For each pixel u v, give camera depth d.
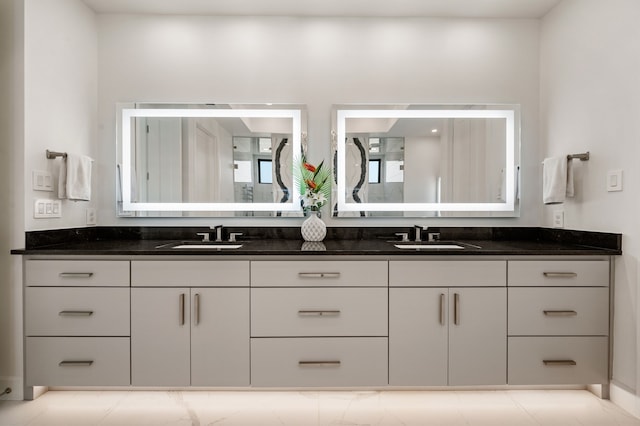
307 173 2.41
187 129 2.44
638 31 1.71
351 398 1.96
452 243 2.31
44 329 1.87
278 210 2.46
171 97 2.45
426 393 2.02
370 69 2.45
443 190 2.46
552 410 1.85
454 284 1.88
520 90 2.45
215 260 1.87
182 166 2.45
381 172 2.47
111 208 2.45
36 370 1.88
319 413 1.82
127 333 1.87
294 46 2.45
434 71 2.45
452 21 2.45
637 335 1.76
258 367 1.88
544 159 2.34
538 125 2.46
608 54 1.88
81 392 2.01
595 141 1.97
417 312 1.89
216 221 2.46
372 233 2.44
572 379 1.90
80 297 1.87
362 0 2.28
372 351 1.88
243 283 1.87
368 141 2.46
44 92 1.98
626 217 1.80
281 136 2.46
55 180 2.07
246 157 2.46
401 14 2.43
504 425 1.73
